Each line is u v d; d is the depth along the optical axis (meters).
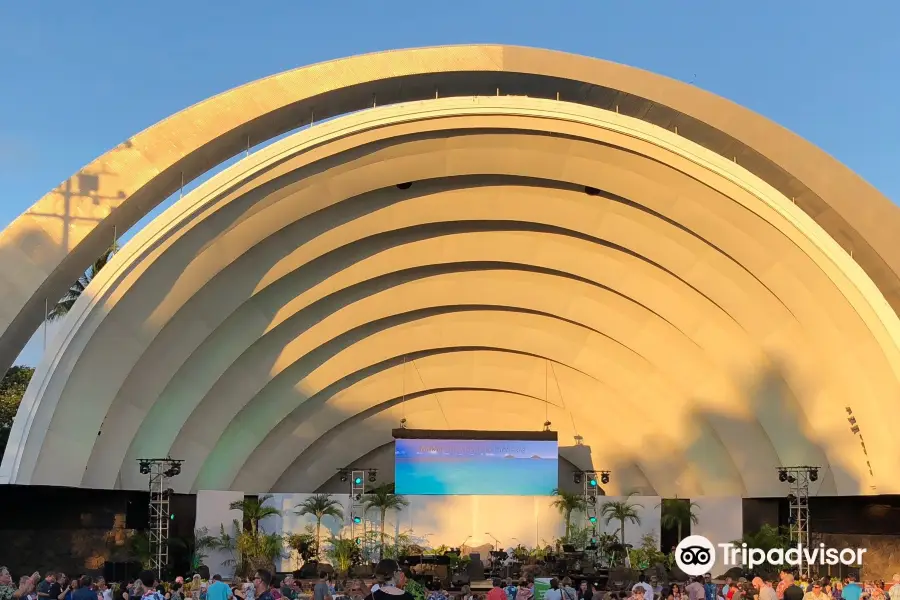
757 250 33.06
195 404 36.91
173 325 34.09
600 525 41.69
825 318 32.94
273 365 39.16
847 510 34.69
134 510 35.72
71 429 30.53
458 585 36.38
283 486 44.22
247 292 35.34
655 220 35.06
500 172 34.03
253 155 29.97
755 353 36.22
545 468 42.50
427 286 39.84
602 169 33.12
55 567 30.53
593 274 38.06
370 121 30.31
